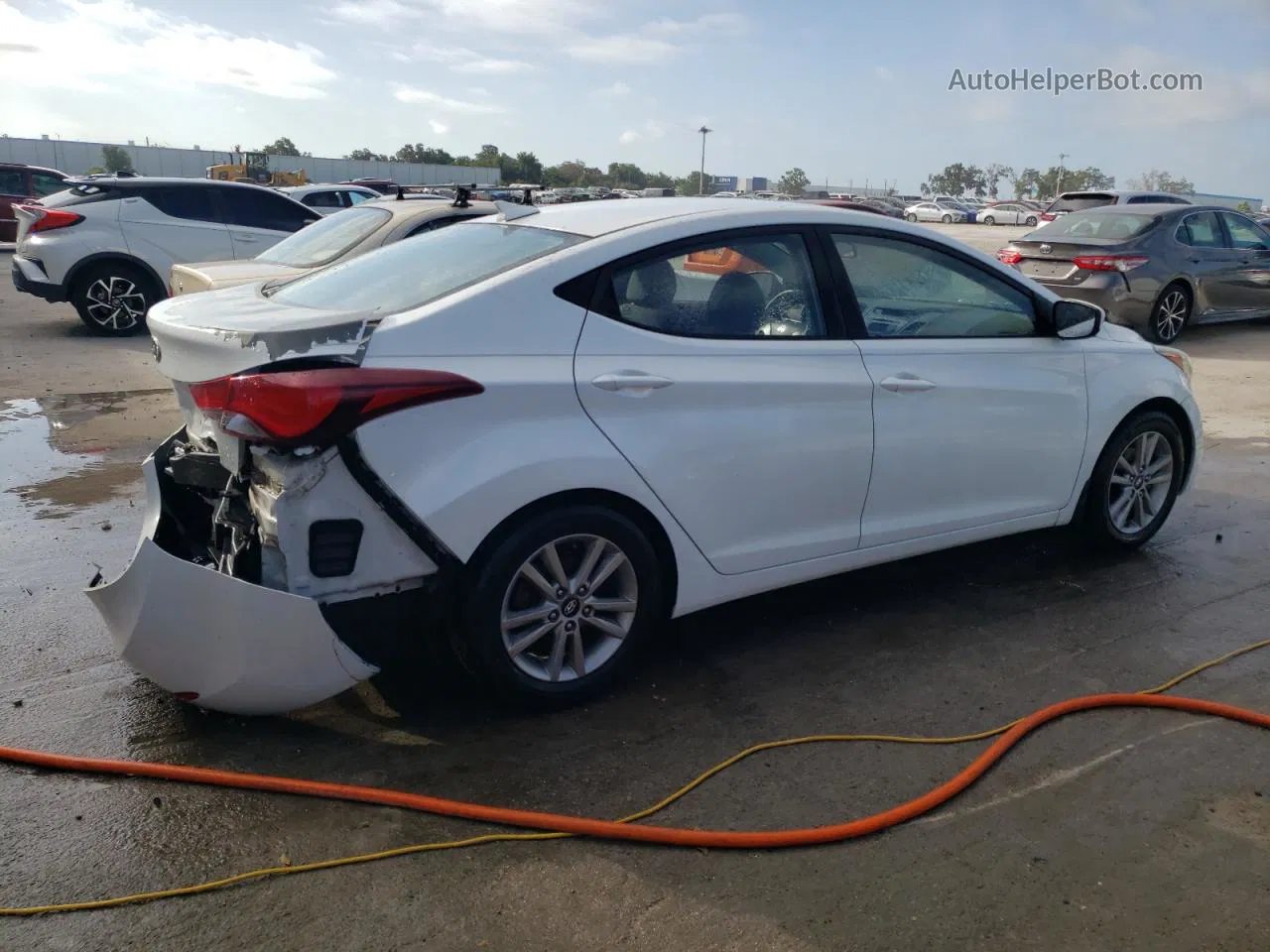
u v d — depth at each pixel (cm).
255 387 276
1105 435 471
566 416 317
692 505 347
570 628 337
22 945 229
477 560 311
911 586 464
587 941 236
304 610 284
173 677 296
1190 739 334
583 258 331
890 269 404
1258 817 292
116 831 269
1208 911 253
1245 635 418
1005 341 432
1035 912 250
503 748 318
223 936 234
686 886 256
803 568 385
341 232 802
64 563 460
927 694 361
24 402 782
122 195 1084
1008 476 437
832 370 374
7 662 363
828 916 247
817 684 367
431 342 300
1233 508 593
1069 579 475
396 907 245
